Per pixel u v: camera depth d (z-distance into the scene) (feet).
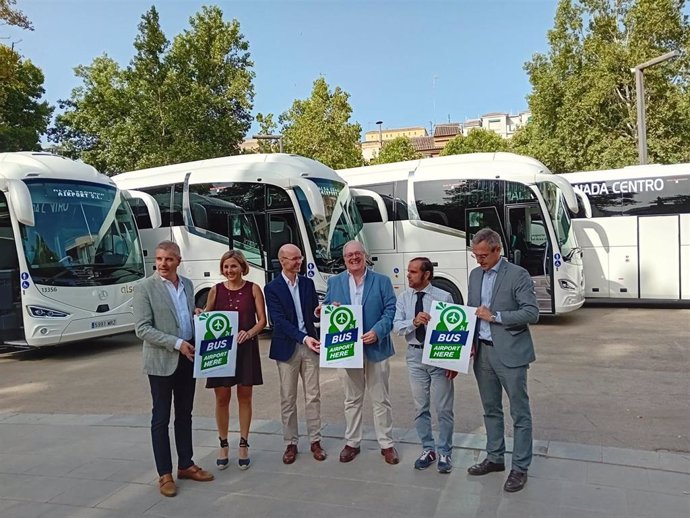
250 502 14.38
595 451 16.78
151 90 75.15
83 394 27.14
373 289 16.51
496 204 42.14
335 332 16.19
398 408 22.54
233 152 84.58
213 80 83.66
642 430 19.22
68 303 35.14
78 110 93.45
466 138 177.47
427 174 45.11
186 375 15.85
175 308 15.58
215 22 86.48
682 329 38.06
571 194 40.78
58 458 18.01
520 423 14.49
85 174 38.60
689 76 75.15
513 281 14.48
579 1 79.92
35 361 36.09
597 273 50.34
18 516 14.12
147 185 45.21
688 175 47.91
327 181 42.27
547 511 13.29
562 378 26.25
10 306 34.27
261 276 39.60
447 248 43.70
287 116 106.22
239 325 16.40
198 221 42.29
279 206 39.42
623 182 49.80
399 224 45.50
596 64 78.18
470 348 14.99
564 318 44.39
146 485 15.67
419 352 16.10
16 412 24.23
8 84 65.77
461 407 22.41
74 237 36.35
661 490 14.21
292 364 16.93
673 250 47.96
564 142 80.18
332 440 18.60
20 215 32.53
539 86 81.87
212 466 16.80
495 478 15.19
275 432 19.69
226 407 16.53
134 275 39.27
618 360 29.53
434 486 14.84
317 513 13.62
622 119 76.89
